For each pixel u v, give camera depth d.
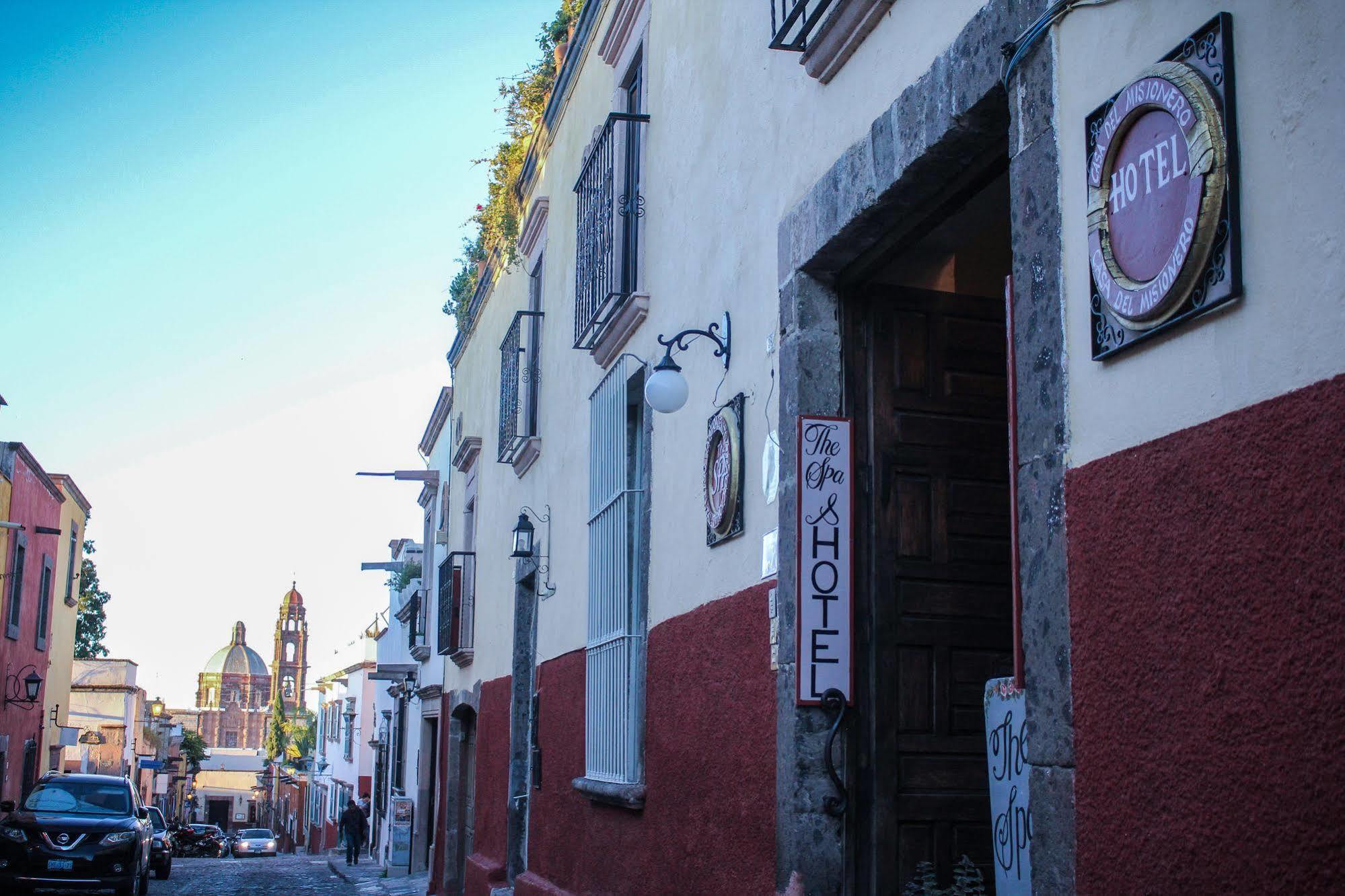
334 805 52.31
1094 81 3.33
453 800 16.95
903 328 5.43
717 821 5.95
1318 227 2.56
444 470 20.98
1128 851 2.99
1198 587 2.82
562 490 10.62
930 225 4.86
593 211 9.02
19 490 23.61
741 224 6.28
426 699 22.42
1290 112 2.65
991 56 3.90
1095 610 3.18
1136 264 3.08
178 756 71.56
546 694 10.55
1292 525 2.57
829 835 4.95
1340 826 2.40
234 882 25.02
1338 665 2.43
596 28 9.99
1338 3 2.55
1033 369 3.52
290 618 147.38
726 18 6.70
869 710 5.09
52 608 27.28
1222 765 2.71
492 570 14.70
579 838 8.89
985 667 5.25
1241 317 2.76
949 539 5.31
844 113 5.10
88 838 16.50
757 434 5.82
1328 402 2.50
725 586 6.11
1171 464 2.94
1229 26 2.84
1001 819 4.06
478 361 17.02
